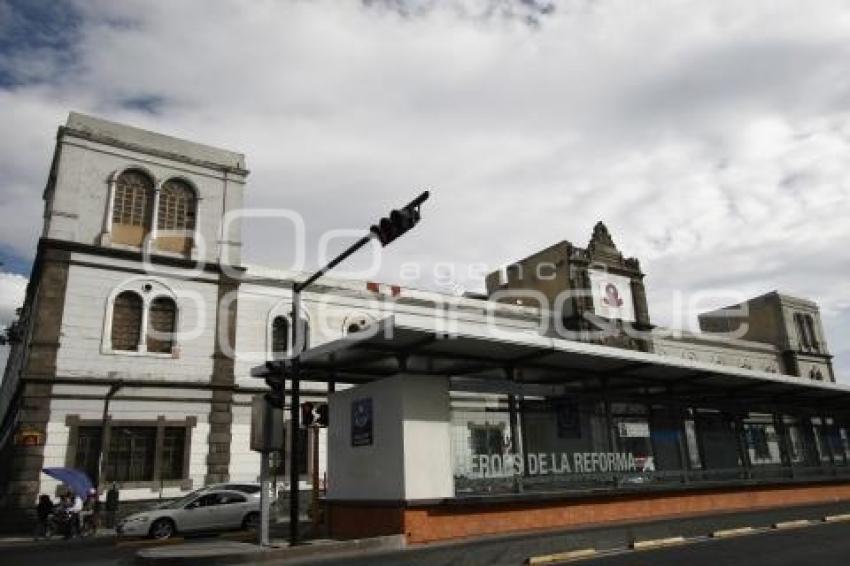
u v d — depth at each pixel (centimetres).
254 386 2866
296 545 1345
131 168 2825
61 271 2553
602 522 1662
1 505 2402
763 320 5712
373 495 1454
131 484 2483
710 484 1980
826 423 2692
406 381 1434
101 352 2553
